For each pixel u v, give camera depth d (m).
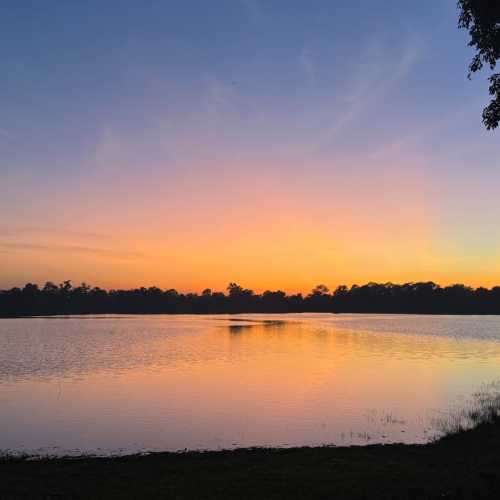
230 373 39.69
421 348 62.56
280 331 100.81
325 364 45.69
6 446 19.66
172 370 41.47
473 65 17.39
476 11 16.50
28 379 36.41
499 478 13.12
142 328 113.12
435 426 22.20
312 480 13.55
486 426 20.61
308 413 25.19
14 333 93.00
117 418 24.17
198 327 117.38
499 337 82.25
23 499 12.34
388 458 15.95
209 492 12.73
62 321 159.00
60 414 25.02
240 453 17.31
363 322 148.50
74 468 15.48
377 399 28.75
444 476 13.53
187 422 23.39
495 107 17.05
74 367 43.38
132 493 12.75
